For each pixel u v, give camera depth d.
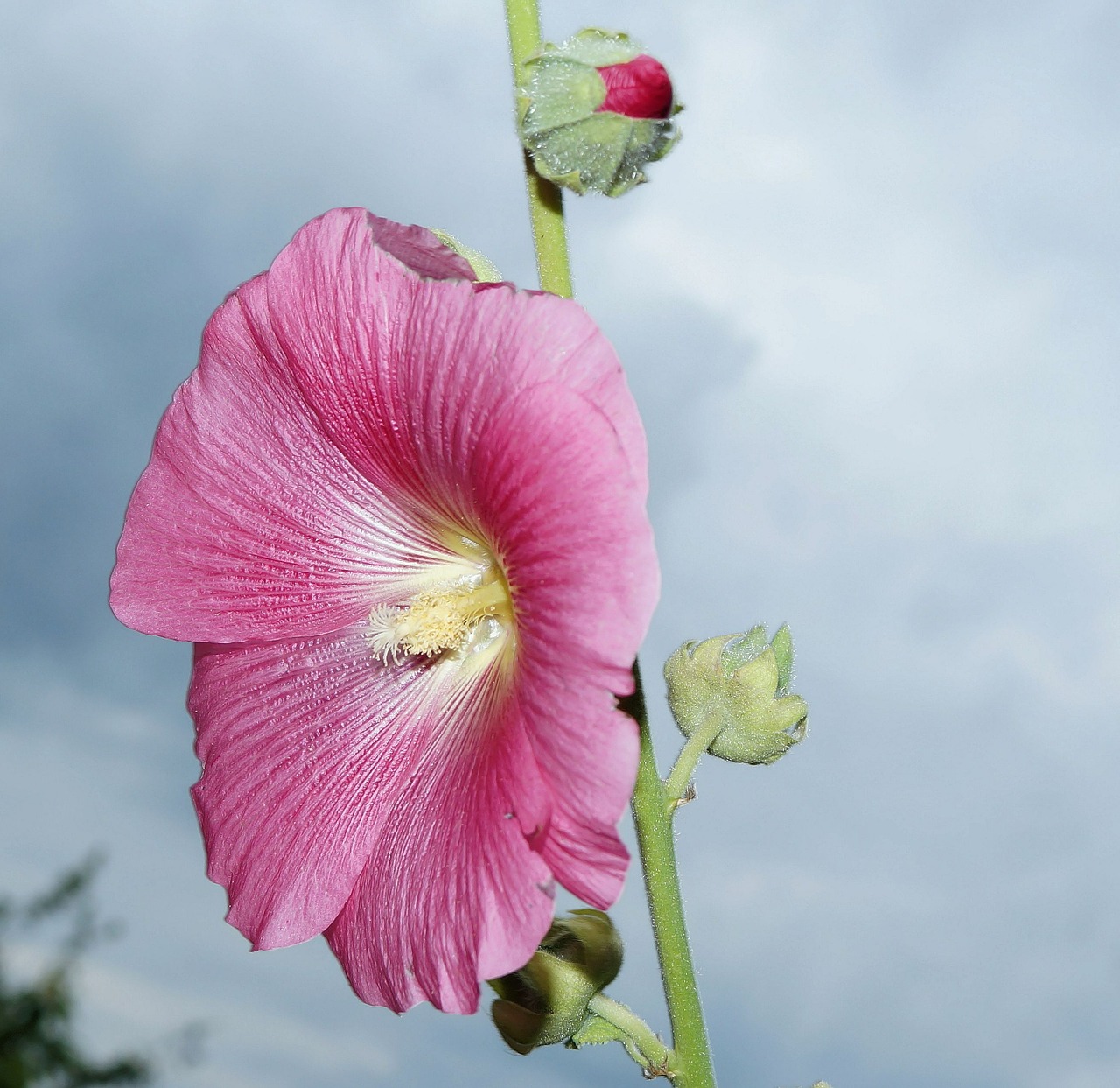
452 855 0.26
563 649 0.24
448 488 0.27
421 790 0.28
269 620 0.30
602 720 0.23
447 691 0.29
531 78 0.27
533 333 0.25
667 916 0.28
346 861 0.28
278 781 0.29
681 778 0.29
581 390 0.24
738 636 0.30
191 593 0.30
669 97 0.27
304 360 0.28
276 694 0.30
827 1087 0.30
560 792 0.24
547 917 0.24
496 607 0.29
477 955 0.25
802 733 0.30
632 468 0.24
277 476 0.29
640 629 0.23
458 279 0.26
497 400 0.25
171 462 0.30
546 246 0.28
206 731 0.30
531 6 0.28
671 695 0.30
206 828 0.30
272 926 0.28
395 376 0.27
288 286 0.28
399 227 0.27
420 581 0.30
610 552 0.24
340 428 0.28
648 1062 0.29
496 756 0.26
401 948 0.26
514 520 0.25
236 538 0.30
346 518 0.29
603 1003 0.29
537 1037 0.28
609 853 0.24
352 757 0.29
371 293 0.27
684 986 0.28
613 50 0.27
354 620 0.30
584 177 0.27
